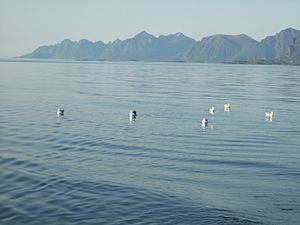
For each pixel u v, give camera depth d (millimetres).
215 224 14227
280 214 15180
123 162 21984
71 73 137000
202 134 30875
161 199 16422
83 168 20516
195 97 59344
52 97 54781
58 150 24328
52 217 14562
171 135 30141
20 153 23281
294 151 25578
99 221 14305
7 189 17125
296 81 109562
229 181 18984
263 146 26984
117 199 16312
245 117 40438
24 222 14141
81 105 46688
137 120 36688
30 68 177500
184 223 14266
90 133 29906
